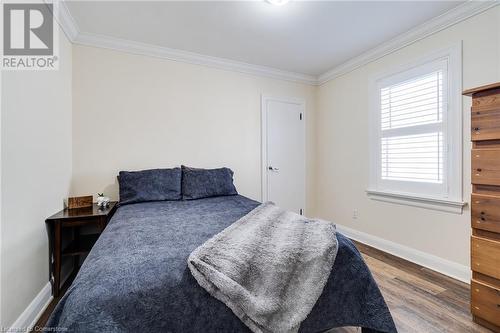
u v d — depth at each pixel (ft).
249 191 10.87
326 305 3.83
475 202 4.91
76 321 2.39
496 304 4.57
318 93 12.32
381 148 9.05
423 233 7.67
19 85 4.78
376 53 9.05
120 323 2.52
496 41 6.01
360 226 9.98
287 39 8.38
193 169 8.96
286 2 6.40
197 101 9.75
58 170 6.72
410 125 8.03
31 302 5.05
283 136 11.60
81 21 7.18
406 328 4.74
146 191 7.86
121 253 3.44
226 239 3.92
